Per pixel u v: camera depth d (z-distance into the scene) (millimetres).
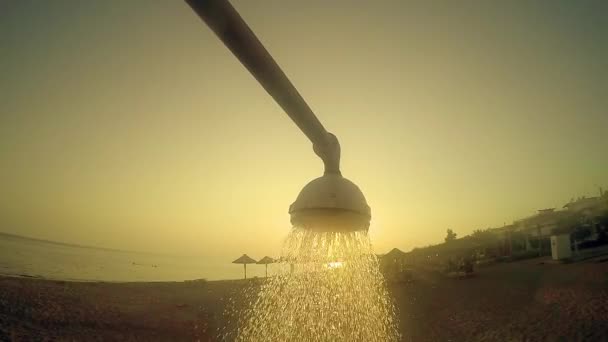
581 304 11789
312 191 1487
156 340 11305
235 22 935
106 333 11484
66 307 14430
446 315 12906
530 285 16906
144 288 25109
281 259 1721
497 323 11141
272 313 12227
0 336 9781
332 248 1777
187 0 840
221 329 12766
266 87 1191
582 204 33656
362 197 1559
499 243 36500
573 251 24922
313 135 1536
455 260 30500
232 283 32719
